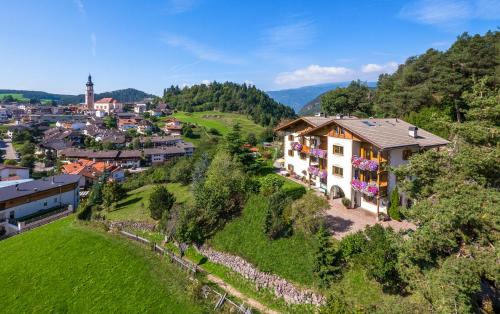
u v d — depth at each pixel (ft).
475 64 168.96
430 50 227.81
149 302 85.61
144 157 388.16
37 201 189.26
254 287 85.20
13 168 277.44
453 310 49.96
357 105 253.65
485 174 69.62
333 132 125.70
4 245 134.72
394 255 72.79
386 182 110.42
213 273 94.94
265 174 155.02
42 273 104.37
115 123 606.55
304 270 83.82
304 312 74.64
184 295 85.97
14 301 91.91
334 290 76.13
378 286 73.72
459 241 62.59
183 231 107.65
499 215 56.03
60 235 133.49
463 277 51.29
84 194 249.55
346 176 119.85
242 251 97.09
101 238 124.88
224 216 114.21
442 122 85.35
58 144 440.86
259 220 105.81
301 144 150.20
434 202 67.82
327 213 112.47
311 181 141.79
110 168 328.70
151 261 104.78
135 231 129.49
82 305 87.30
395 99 207.62
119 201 170.50
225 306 79.46
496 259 53.57
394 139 110.22
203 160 166.30
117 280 96.32
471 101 84.79
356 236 83.51
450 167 71.36
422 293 60.03
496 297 64.44
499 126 77.87
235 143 148.05
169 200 134.00
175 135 490.08
